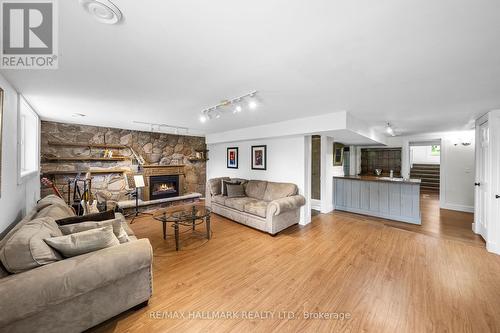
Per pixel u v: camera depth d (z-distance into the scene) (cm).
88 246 160
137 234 357
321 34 127
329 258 270
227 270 242
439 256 273
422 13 107
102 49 146
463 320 164
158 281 220
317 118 348
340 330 156
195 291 203
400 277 225
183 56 155
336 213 502
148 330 157
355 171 711
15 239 137
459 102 266
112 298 160
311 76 190
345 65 168
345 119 315
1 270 132
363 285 211
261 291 203
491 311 174
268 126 432
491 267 245
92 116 359
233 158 576
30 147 328
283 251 291
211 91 232
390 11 106
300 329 157
